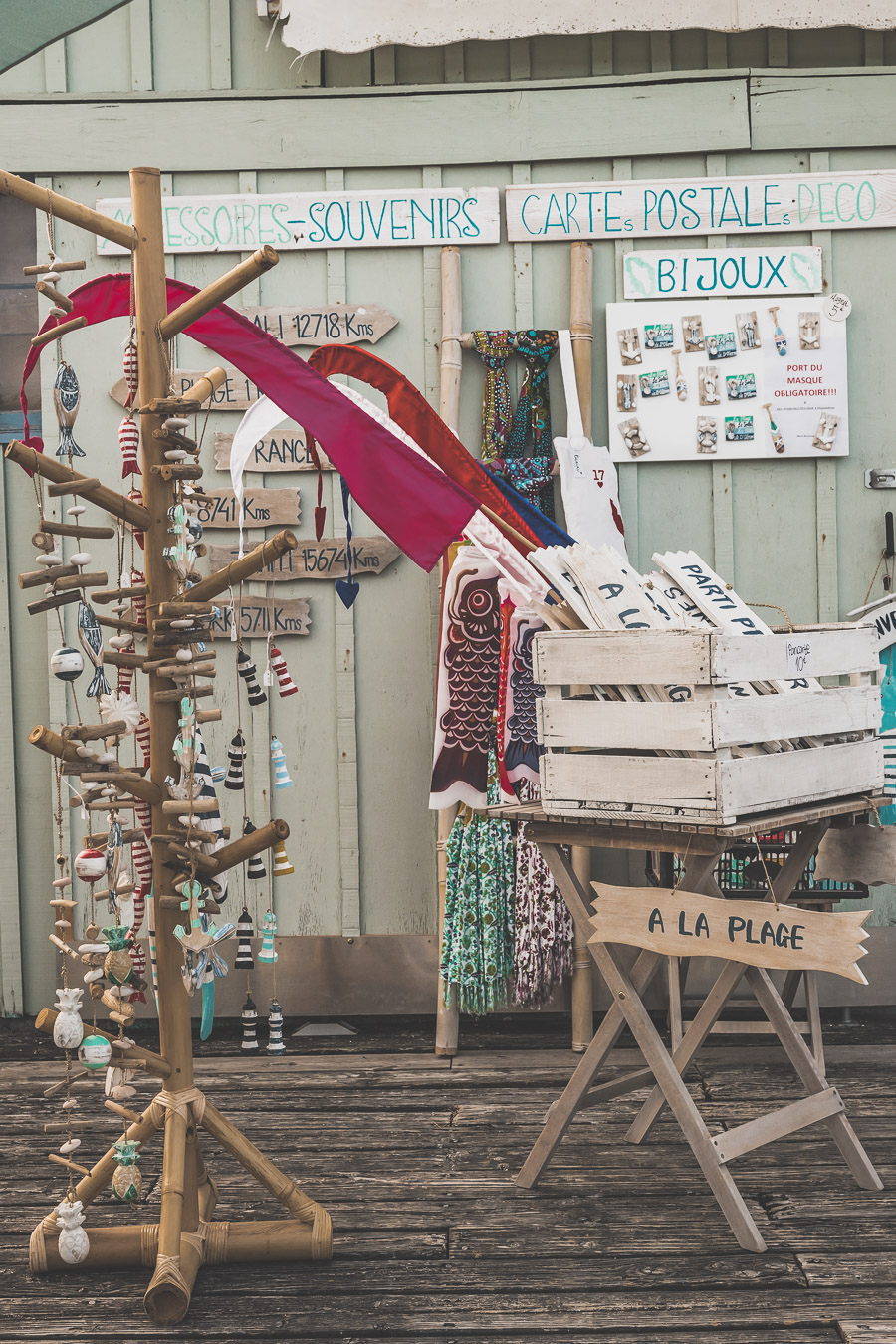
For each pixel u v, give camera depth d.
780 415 3.80
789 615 3.87
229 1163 2.81
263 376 2.30
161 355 2.23
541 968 3.55
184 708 2.16
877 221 3.78
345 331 3.84
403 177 3.83
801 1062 2.55
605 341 3.85
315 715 3.90
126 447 2.40
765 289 3.79
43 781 3.99
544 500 3.76
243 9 3.84
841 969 2.23
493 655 3.53
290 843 3.90
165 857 2.25
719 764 2.24
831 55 3.82
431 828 3.89
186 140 3.81
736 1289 2.19
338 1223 2.47
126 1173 2.13
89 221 2.12
